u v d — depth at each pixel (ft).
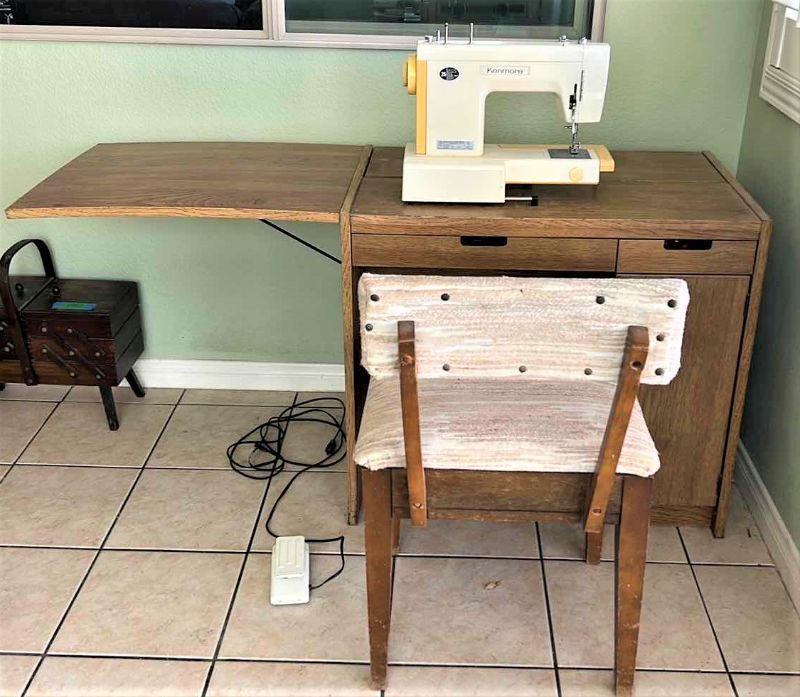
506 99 7.88
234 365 9.07
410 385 4.74
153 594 6.59
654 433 6.88
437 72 6.40
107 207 6.34
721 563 6.94
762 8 7.43
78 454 8.13
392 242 6.35
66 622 6.34
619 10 7.52
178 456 8.11
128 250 8.62
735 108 7.83
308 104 8.00
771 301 7.25
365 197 6.63
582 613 6.47
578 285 4.48
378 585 5.56
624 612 5.54
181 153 7.64
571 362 4.68
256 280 8.68
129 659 6.06
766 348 7.35
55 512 7.39
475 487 5.33
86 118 8.13
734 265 6.31
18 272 8.82
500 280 4.51
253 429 8.51
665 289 4.44
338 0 7.70
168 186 6.79
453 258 6.39
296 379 9.09
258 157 7.54
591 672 6.00
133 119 8.11
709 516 7.23
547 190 6.79
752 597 6.62
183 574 6.79
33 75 7.97
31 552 6.97
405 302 4.54
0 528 7.20
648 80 7.75
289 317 8.83
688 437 6.88
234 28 7.77
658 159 7.57
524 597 6.60
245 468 7.97
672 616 6.44
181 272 8.68
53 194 6.60
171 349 9.05
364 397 7.06
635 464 5.18
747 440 7.82
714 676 5.98
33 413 8.71
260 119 8.07
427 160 6.51
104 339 8.08
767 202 7.31
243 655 6.10
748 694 5.85
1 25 7.78
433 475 5.30
